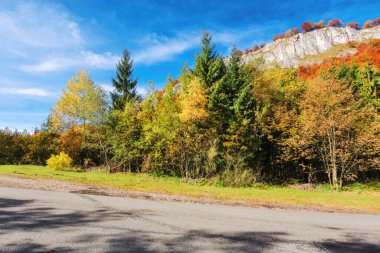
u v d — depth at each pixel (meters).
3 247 4.97
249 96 23.86
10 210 7.78
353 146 22.38
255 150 23.12
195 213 8.86
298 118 23.52
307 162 26.19
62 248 5.07
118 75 36.78
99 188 13.69
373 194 18.84
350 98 24.30
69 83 29.81
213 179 21.44
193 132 23.28
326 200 14.44
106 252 4.97
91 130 29.86
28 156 32.62
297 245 5.97
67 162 25.84
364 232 7.38
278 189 19.72
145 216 7.99
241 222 7.92
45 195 10.46
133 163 28.48
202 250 5.34
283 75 29.03
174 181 21.42
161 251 5.17
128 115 27.31
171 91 25.31
